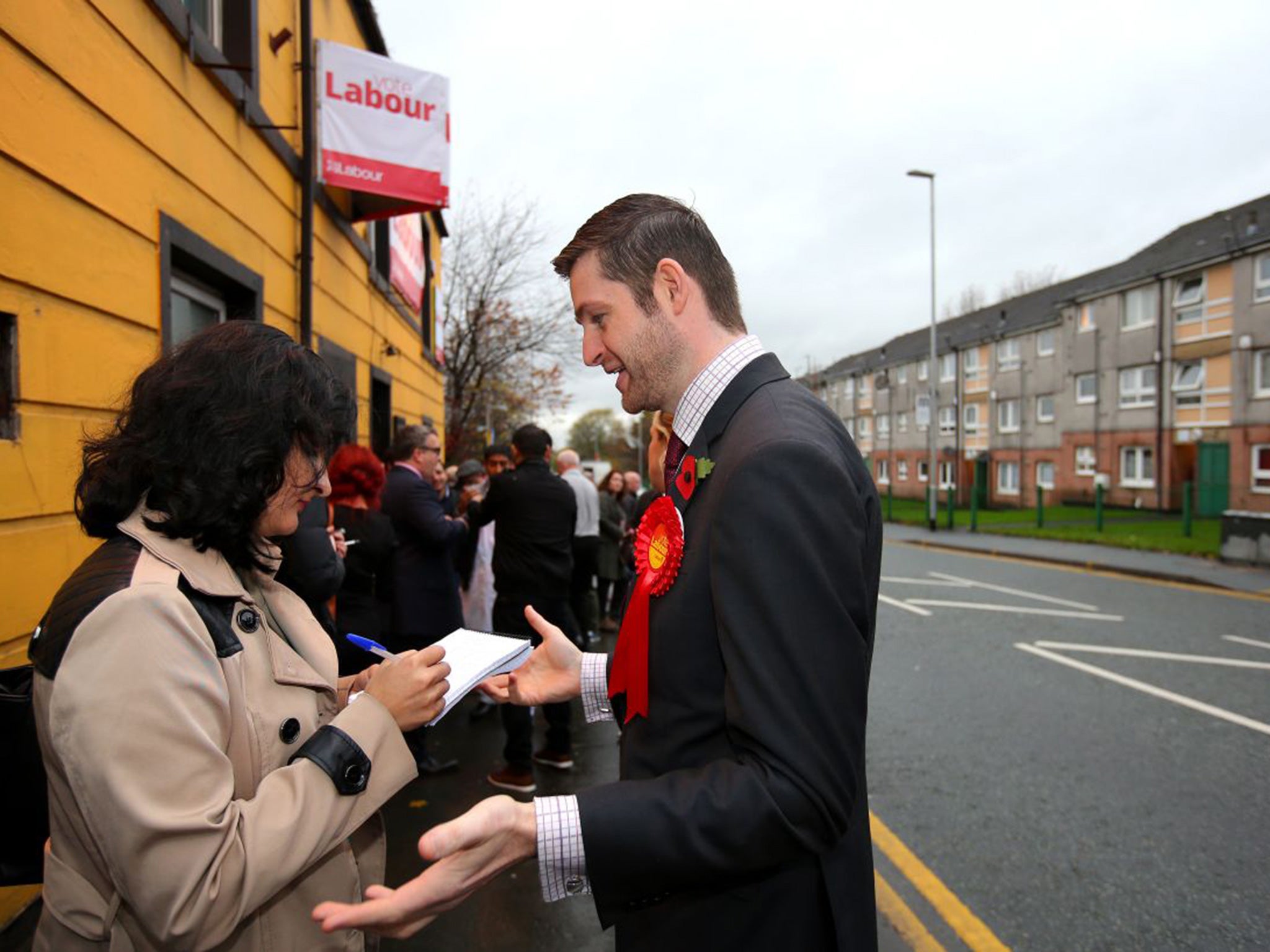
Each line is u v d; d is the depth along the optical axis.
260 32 4.30
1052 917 2.55
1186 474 22.88
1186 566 11.30
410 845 3.00
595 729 4.45
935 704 4.83
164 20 3.12
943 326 40.47
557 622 3.83
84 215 2.55
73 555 2.47
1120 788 3.55
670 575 1.06
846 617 0.93
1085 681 5.34
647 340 1.17
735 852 0.87
